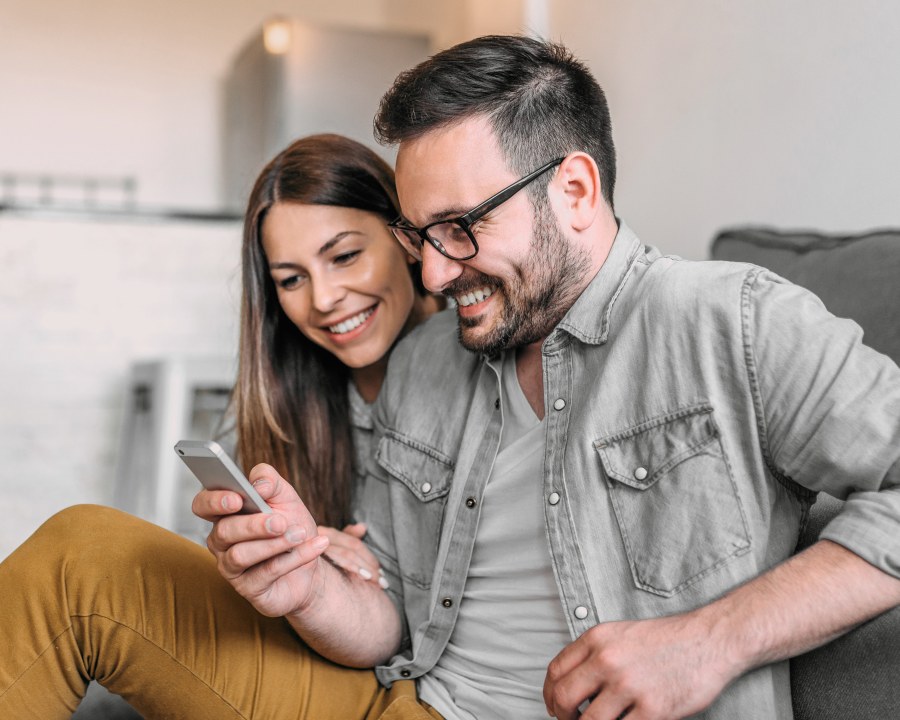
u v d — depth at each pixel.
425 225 1.04
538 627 1.06
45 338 3.09
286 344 1.43
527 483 1.09
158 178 3.92
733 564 0.94
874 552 0.86
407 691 1.13
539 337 1.09
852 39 1.79
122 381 3.14
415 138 1.03
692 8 2.37
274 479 1.03
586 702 0.96
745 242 1.54
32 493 3.07
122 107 3.89
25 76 3.82
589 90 1.11
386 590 1.26
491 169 1.02
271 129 3.60
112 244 3.13
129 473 3.03
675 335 1.00
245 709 1.08
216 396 2.92
